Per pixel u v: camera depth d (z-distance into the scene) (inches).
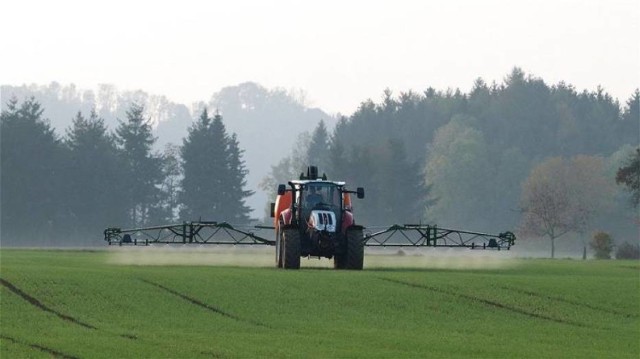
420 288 3412.9
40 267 3917.3
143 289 3233.3
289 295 3196.4
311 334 2588.6
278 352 2278.5
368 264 4933.6
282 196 4338.1
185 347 2324.1
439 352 2348.7
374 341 2487.7
